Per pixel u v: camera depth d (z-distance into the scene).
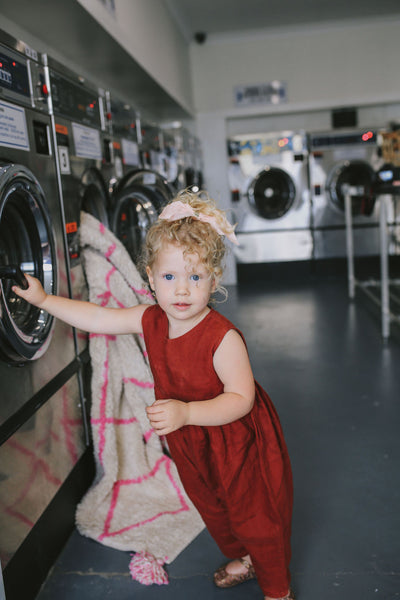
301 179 5.64
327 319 4.20
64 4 1.99
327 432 2.31
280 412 2.55
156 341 1.17
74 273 1.79
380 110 5.82
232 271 5.98
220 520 1.30
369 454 2.10
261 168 5.66
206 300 1.10
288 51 5.77
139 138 2.86
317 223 5.73
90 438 1.90
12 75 1.41
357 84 5.76
